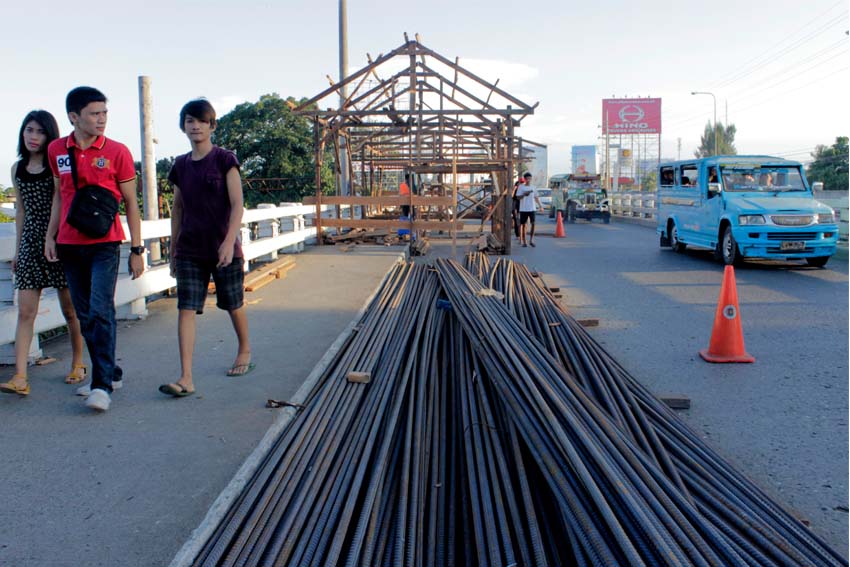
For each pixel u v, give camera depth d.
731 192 13.93
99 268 4.55
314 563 2.81
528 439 3.75
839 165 42.56
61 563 2.90
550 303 7.71
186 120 4.80
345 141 19.22
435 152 20.16
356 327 6.63
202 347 6.16
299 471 3.52
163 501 3.40
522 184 18.45
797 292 10.54
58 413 4.53
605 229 26.16
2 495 3.45
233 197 4.84
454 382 4.97
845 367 6.45
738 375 6.23
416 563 2.90
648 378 6.15
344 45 21.09
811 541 3.15
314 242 15.12
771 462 4.38
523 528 3.12
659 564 2.71
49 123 4.71
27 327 4.81
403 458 3.71
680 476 3.62
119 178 4.59
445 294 8.12
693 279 11.97
